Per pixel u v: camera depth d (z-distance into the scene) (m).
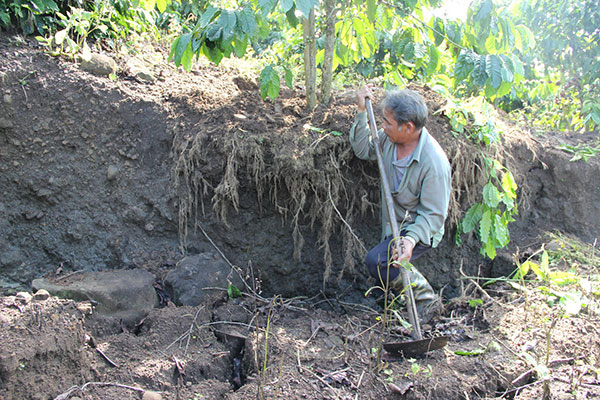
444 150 3.32
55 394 2.11
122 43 3.85
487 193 3.24
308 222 3.35
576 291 3.03
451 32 3.34
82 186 3.21
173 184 3.24
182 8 5.19
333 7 3.32
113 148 3.27
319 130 3.21
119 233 3.21
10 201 3.11
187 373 2.42
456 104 3.49
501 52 3.40
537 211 4.00
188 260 3.14
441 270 3.57
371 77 5.45
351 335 2.73
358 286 3.43
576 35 4.64
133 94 3.35
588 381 2.36
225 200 3.21
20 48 3.37
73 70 3.32
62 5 3.77
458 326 2.94
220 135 3.16
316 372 2.39
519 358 2.53
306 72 3.39
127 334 2.61
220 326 2.77
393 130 2.62
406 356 2.53
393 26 3.80
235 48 2.92
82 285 2.80
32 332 2.15
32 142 3.14
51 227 3.16
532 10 4.69
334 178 3.17
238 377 2.53
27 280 3.05
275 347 2.56
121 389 2.24
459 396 2.30
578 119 4.99
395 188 2.82
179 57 2.94
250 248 3.32
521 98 5.53
